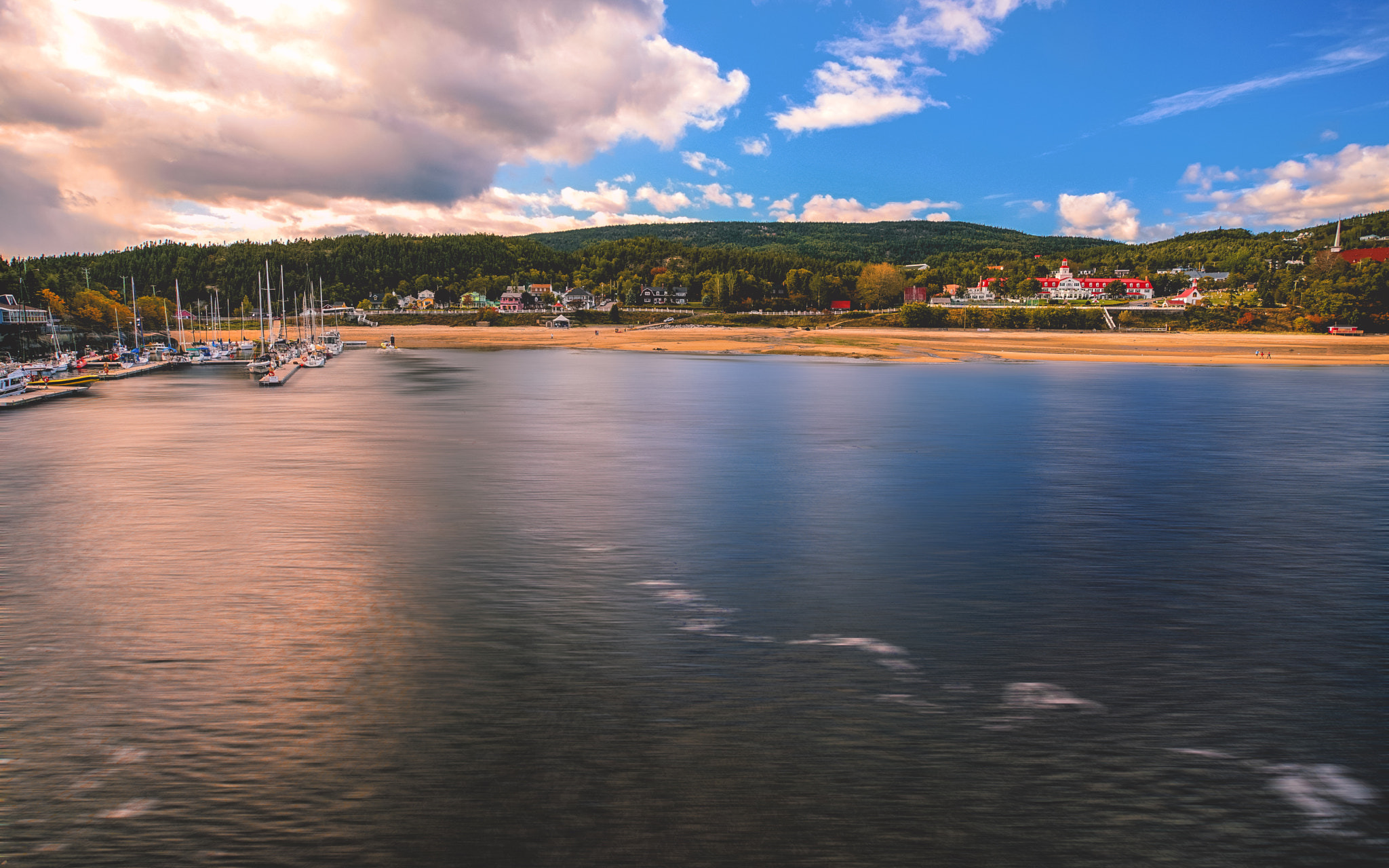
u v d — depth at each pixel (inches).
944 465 2014.0
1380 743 712.4
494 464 1999.3
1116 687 812.0
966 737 713.6
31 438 2393.0
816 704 770.2
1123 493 1707.7
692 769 659.4
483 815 598.5
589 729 719.7
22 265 7765.8
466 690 790.5
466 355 6998.0
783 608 1026.7
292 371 4938.5
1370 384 4434.1
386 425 2694.4
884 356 6594.5
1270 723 744.3
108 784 632.4
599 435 2474.2
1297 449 2293.3
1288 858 567.5
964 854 563.8
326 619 972.6
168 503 1566.2
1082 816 608.4
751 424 2751.0
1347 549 1305.4
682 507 1567.4
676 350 7386.8
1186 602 1058.7
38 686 790.5
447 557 1230.9
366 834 576.7
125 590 1071.6
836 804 617.3
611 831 581.6
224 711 745.0
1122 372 5206.7
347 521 1440.7
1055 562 1227.2
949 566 1205.7
